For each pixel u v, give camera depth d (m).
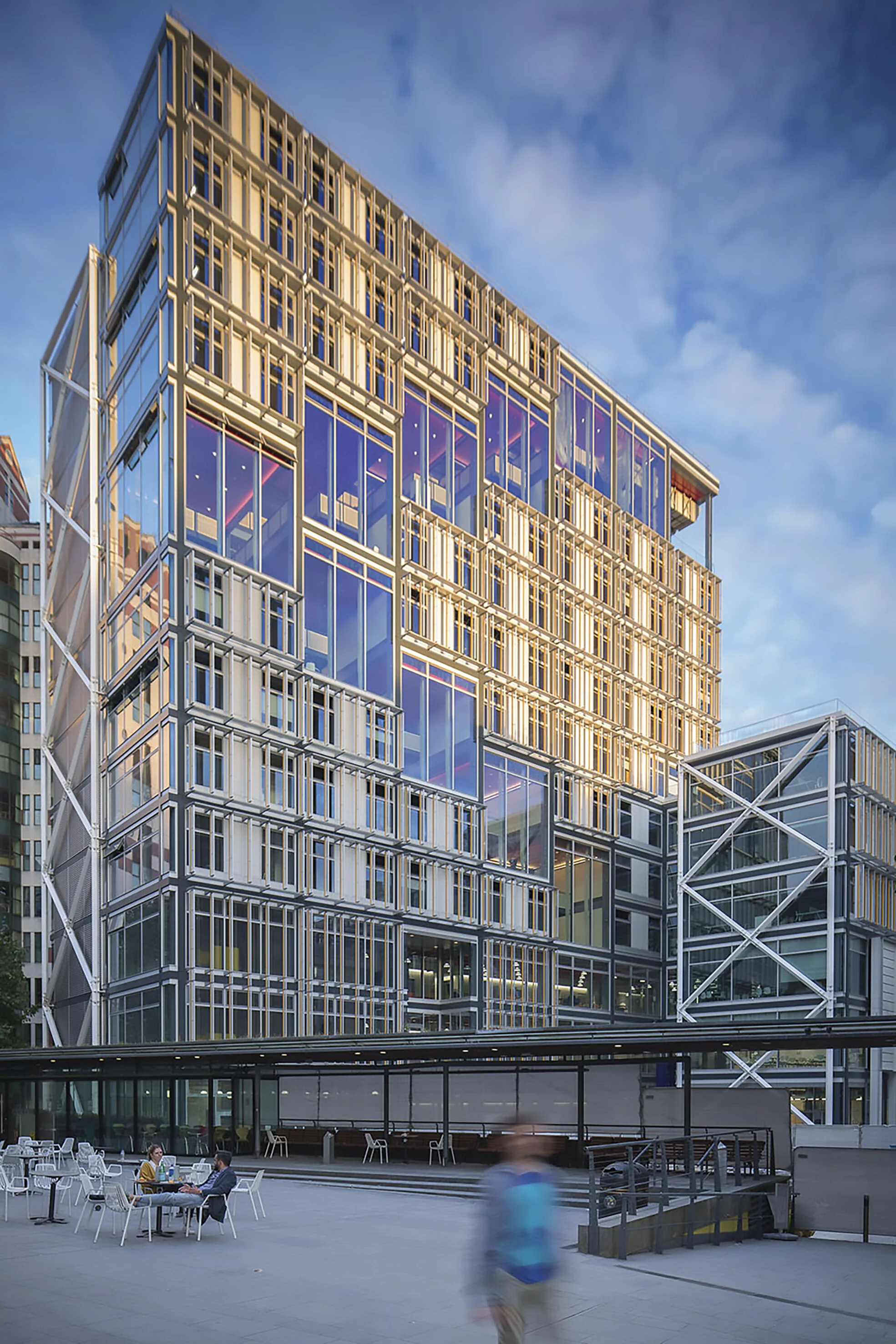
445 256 70.81
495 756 69.06
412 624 63.88
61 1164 30.45
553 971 70.56
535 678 73.56
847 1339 12.43
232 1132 34.97
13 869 95.25
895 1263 18.11
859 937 63.88
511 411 75.25
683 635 91.00
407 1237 19.06
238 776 52.16
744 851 68.62
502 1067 31.22
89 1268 15.83
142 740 51.97
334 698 57.81
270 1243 18.22
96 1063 36.34
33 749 98.44
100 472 59.78
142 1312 12.86
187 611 50.78
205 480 52.66
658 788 84.50
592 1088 30.22
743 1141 26.75
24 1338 11.53
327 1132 33.66
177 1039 47.16
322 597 58.16
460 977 63.84
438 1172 28.42
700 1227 20.02
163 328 52.41
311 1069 36.53
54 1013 61.47
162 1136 35.31
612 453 86.12
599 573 81.81
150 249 54.41
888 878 66.81
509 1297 8.88
